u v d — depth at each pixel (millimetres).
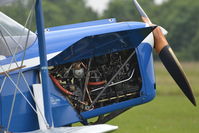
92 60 21859
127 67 22438
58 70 21375
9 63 20188
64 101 21188
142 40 21578
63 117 21078
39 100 20156
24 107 20141
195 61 108812
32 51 20656
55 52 20922
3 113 19828
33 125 20328
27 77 20359
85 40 20734
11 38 20656
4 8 33719
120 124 32875
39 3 19359
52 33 21688
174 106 43031
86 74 21641
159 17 116938
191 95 23203
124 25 22469
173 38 115062
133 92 22484
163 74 77062
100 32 21938
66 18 106250
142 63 22484
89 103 21859
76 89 21594
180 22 115438
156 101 48000
